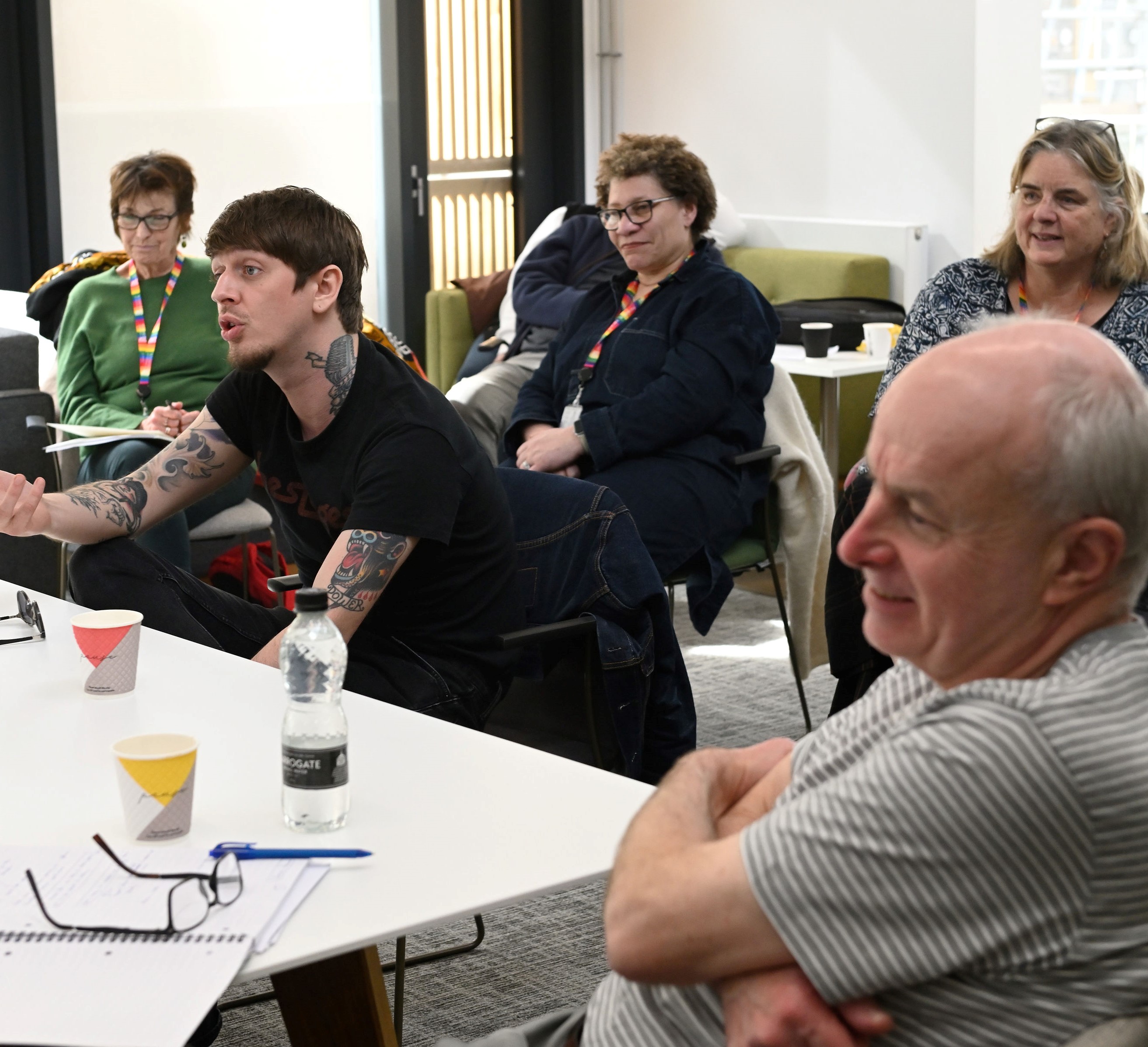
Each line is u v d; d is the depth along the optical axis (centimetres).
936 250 635
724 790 122
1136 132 679
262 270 236
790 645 367
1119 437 92
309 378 243
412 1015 235
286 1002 146
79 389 434
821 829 94
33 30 571
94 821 144
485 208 728
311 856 135
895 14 633
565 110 737
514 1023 233
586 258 559
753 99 692
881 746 96
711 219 381
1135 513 93
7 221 589
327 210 242
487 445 518
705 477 353
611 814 146
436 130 698
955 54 614
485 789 152
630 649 257
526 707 281
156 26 609
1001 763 89
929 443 95
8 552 413
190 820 141
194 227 633
